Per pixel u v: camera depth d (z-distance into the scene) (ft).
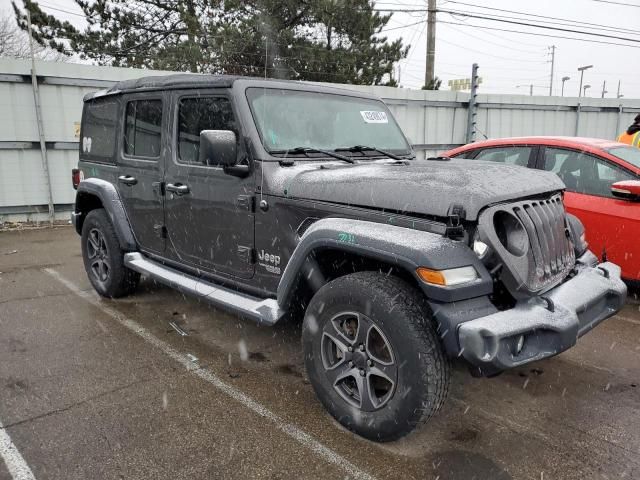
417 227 8.04
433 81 55.77
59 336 12.85
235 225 10.78
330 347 8.87
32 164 27.71
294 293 9.47
